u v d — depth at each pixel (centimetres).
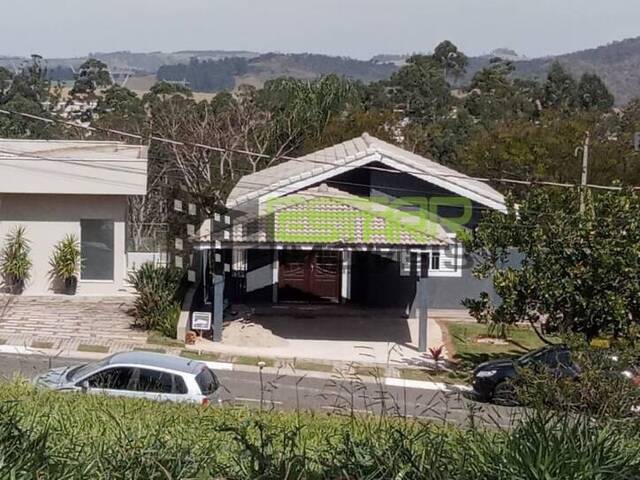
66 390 1183
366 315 2769
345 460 555
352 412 838
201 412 971
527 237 2027
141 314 2488
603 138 4109
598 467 503
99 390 1300
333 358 2303
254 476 538
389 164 2661
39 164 2669
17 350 2194
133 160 2705
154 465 536
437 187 2748
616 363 845
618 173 3762
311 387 1862
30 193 2688
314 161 2681
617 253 1906
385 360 2303
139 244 3619
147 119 4362
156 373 1400
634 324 1820
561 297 1956
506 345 2502
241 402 1498
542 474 493
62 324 2461
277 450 620
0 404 692
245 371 2125
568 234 1969
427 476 523
